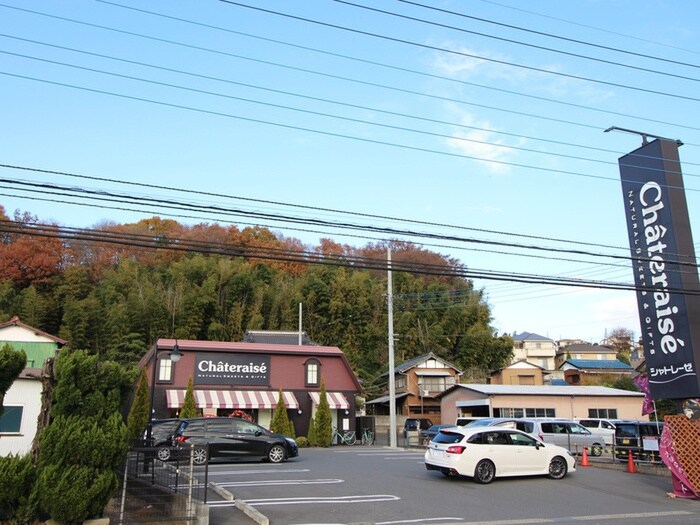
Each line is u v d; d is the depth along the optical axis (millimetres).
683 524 11820
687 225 17266
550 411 37969
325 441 33656
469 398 40250
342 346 60688
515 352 84125
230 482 16375
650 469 19781
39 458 9359
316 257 15234
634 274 18234
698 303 16719
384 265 17422
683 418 15648
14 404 18266
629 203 18547
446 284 68688
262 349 36312
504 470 16969
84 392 9539
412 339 62906
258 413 35531
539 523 11695
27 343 30516
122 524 9820
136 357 46750
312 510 12539
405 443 35219
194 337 50969
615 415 38562
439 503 13578
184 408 32062
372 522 11469
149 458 10492
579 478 18109
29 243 57188
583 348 82000
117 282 54656
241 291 58000
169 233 67875
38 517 9133
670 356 16891
